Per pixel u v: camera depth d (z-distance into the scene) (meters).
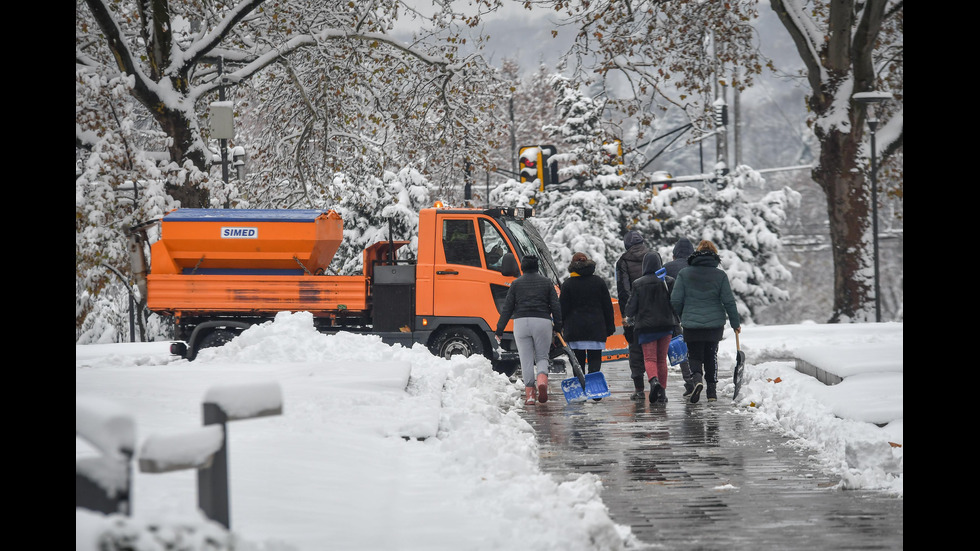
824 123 48.91
